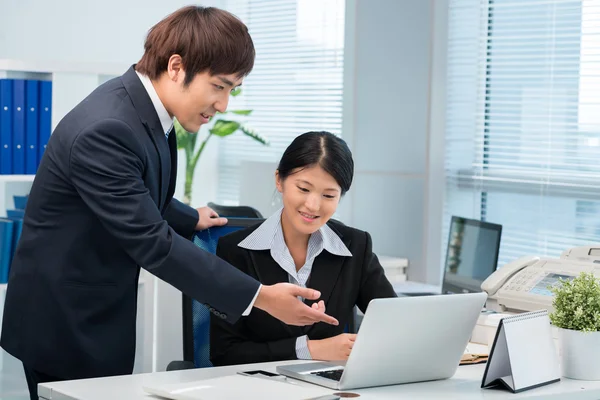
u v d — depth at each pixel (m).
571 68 3.95
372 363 1.82
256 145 6.13
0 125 3.53
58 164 2.01
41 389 1.81
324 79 5.55
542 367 1.95
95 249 2.06
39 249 2.07
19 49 5.38
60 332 2.07
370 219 4.78
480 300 1.93
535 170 4.12
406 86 4.57
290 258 2.32
